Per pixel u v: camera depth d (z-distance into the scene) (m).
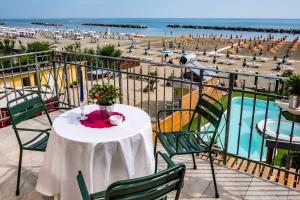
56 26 185.00
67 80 5.65
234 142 12.41
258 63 41.22
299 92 3.06
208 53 52.34
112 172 2.50
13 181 3.32
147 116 2.99
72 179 2.50
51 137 2.65
